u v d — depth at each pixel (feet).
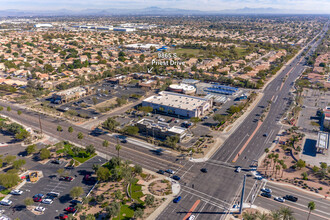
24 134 631.15
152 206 413.80
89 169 521.24
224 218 389.19
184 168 523.29
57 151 589.32
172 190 454.81
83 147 608.19
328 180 479.41
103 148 605.31
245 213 380.99
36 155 574.56
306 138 645.10
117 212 375.45
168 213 399.03
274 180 482.28
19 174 499.51
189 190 454.81
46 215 395.14
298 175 497.05
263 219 362.53
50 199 422.82
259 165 531.91
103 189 456.45
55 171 513.45
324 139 606.96
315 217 390.21
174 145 584.40
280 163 508.53
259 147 606.96
